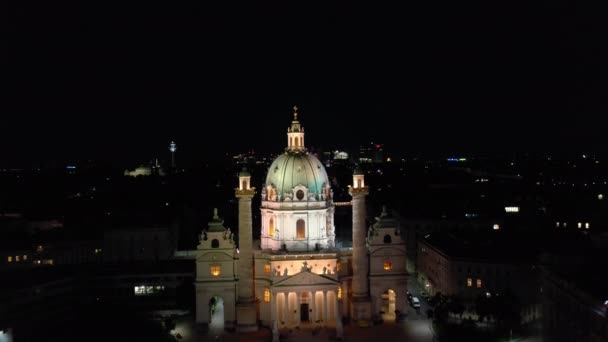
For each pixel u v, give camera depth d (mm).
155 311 192875
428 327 178500
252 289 181875
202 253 180750
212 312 198125
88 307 140125
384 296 198500
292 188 189750
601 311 118562
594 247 178125
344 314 187000
